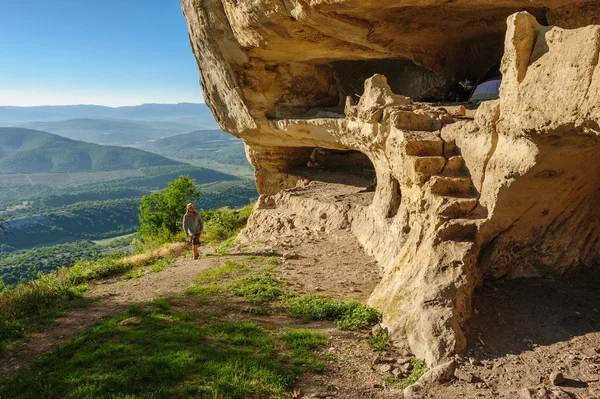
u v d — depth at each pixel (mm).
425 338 5559
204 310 8117
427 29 10055
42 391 5789
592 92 4387
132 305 9180
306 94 15695
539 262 6859
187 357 6055
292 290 8797
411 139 7258
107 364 6176
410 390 4859
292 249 11922
